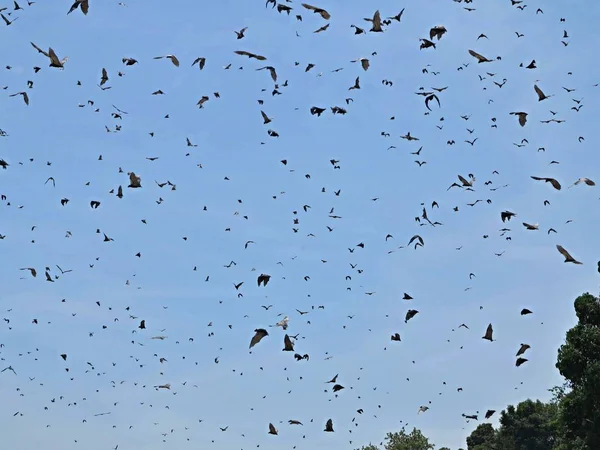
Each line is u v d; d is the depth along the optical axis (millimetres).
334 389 38875
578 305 59500
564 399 59844
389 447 108938
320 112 39594
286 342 26594
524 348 37062
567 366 56969
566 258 23156
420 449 105688
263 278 29516
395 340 42656
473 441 129875
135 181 34219
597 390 54844
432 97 33656
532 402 112125
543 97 29719
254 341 23094
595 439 55875
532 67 35938
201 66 34656
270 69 32312
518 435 109438
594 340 56562
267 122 41938
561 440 71250
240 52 28375
